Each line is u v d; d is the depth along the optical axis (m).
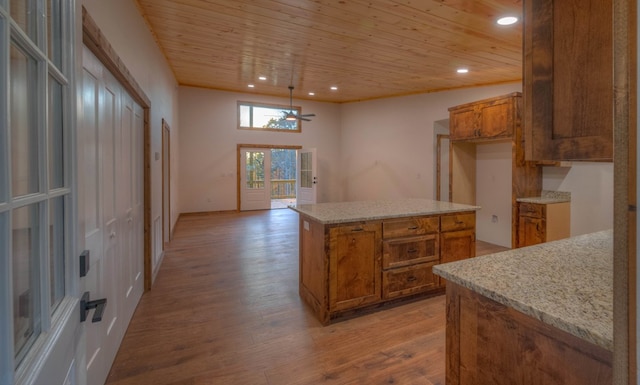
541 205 3.57
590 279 1.08
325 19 3.38
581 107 0.76
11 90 0.64
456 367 1.19
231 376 1.86
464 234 3.05
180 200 7.57
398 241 2.72
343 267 2.51
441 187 6.56
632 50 0.44
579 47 0.76
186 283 3.30
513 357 0.97
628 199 0.45
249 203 8.44
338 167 9.00
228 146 8.02
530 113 0.87
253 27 3.62
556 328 0.85
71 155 0.85
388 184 7.44
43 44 0.72
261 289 3.16
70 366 0.81
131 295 2.52
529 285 1.04
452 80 5.55
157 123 3.93
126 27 2.43
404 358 2.03
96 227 1.66
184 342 2.21
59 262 0.82
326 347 2.15
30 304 0.70
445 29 3.50
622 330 0.47
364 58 4.58
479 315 1.09
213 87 7.48
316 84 6.38
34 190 0.70
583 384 0.80
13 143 0.65
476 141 4.48
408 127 6.91
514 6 2.98
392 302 2.79
